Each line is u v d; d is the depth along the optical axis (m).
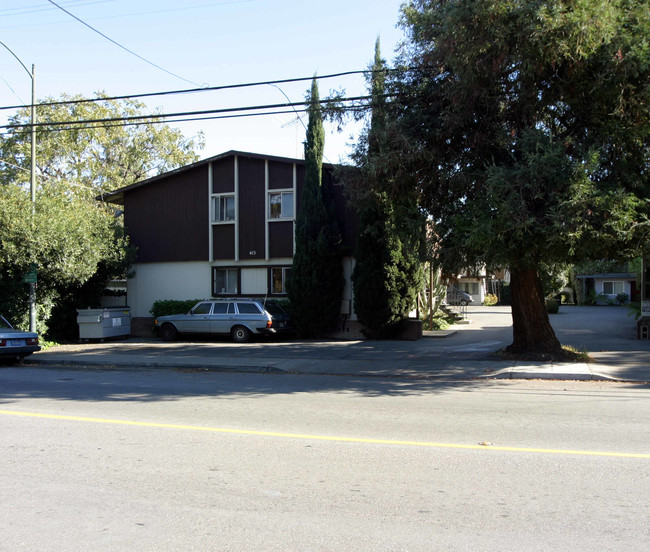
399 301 19.42
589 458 6.27
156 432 7.62
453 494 5.20
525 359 14.24
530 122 12.59
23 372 14.61
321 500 5.09
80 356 17.30
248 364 14.96
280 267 22.23
